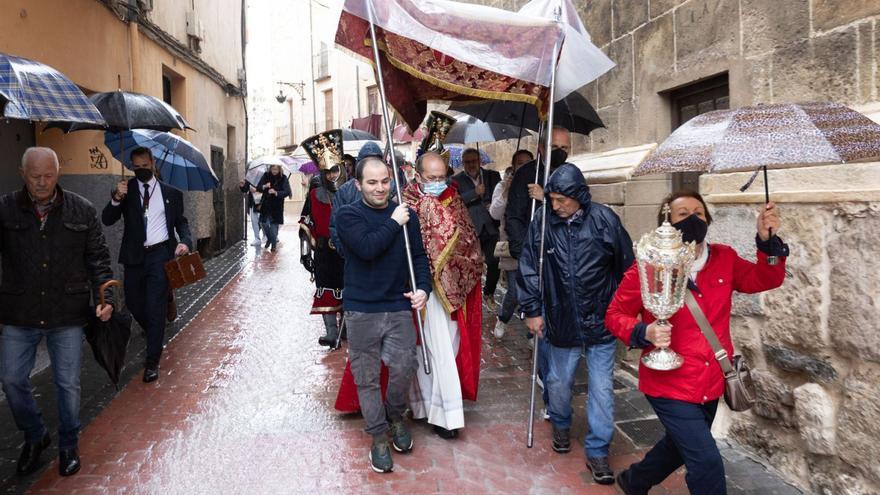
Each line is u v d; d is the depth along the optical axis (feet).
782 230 11.39
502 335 21.08
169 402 15.61
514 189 17.17
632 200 17.28
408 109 14.80
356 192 15.07
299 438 13.47
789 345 11.37
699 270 9.12
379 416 12.22
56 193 11.68
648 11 17.04
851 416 10.13
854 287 10.00
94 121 11.76
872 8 10.57
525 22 12.92
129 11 27.14
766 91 12.85
